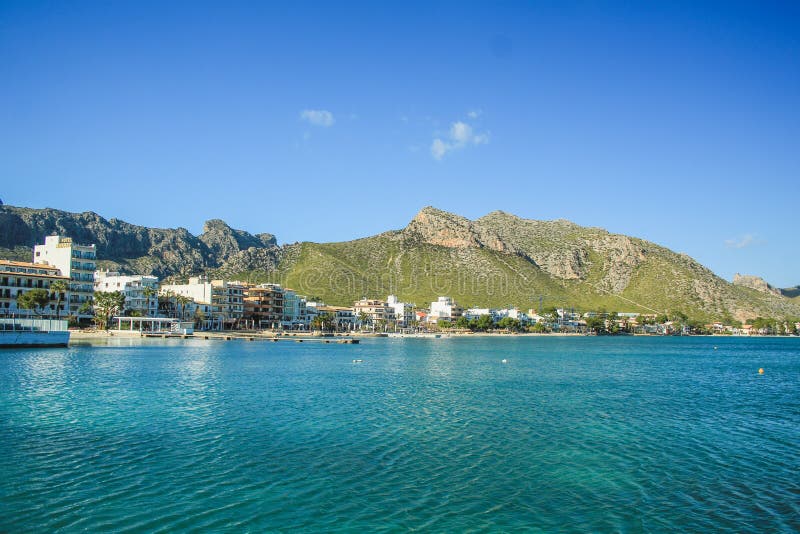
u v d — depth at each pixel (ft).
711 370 315.58
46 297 481.05
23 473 91.97
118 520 74.79
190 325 606.55
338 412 149.18
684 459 107.14
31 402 153.48
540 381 235.61
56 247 593.83
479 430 130.00
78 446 108.37
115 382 196.85
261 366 277.44
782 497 86.89
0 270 524.93
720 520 78.13
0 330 341.62
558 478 94.89
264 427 128.26
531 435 125.70
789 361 407.64
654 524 76.69
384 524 75.51
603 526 75.97
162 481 89.35
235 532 72.08
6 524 73.00
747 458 108.17
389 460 103.35
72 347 367.25
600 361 376.48
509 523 76.54
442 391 196.85
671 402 179.22
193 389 185.47
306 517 77.05
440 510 80.53
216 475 92.68
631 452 111.96
